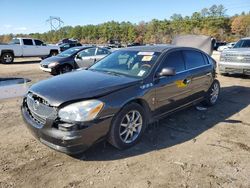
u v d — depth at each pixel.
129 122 4.09
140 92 4.16
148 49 5.16
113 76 4.42
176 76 4.93
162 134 4.73
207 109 6.28
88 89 3.77
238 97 7.54
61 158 3.86
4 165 3.65
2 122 5.23
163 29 106.12
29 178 3.37
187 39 12.03
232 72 10.52
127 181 3.32
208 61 6.19
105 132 3.71
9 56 18.62
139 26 117.69
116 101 3.79
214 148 4.23
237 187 3.23
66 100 3.50
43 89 3.84
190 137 4.63
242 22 98.75
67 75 4.61
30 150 4.08
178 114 5.84
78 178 3.38
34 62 19.70
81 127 3.45
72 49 12.62
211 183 3.30
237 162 3.81
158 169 3.60
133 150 4.11
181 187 3.22
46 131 3.55
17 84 9.25
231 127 5.14
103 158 3.87
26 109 4.08
